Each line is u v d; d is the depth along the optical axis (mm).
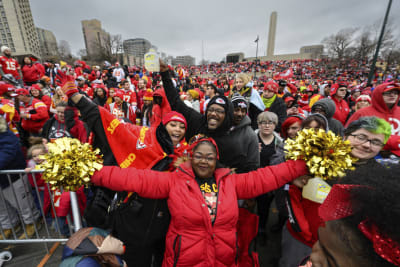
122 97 5027
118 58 34906
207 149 1326
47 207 2523
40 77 8234
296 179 1348
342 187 601
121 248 1120
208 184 1386
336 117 3861
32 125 3805
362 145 1316
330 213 616
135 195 1499
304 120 2127
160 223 1507
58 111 2836
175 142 1824
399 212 428
